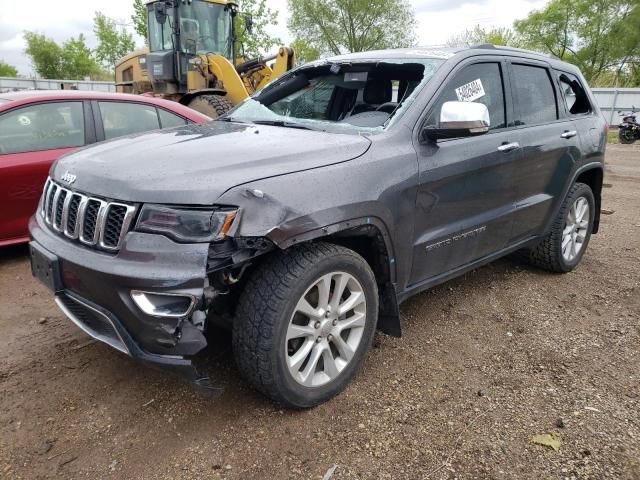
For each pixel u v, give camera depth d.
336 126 3.15
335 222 2.49
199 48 10.45
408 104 3.10
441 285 4.37
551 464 2.34
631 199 8.26
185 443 2.43
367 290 2.78
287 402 2.56
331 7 37.81
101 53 38.94
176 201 2.21
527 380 3.00
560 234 4.46
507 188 3.67
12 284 4.27
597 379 3.02
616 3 36.00
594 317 3.86
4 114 4.57
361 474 2.26
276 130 3.08
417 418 2.63
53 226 2.70
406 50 3.63
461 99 3.32
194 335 2.23
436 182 3.04
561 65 4.50
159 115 5.55
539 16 38.88
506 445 2.45
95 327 2.53
